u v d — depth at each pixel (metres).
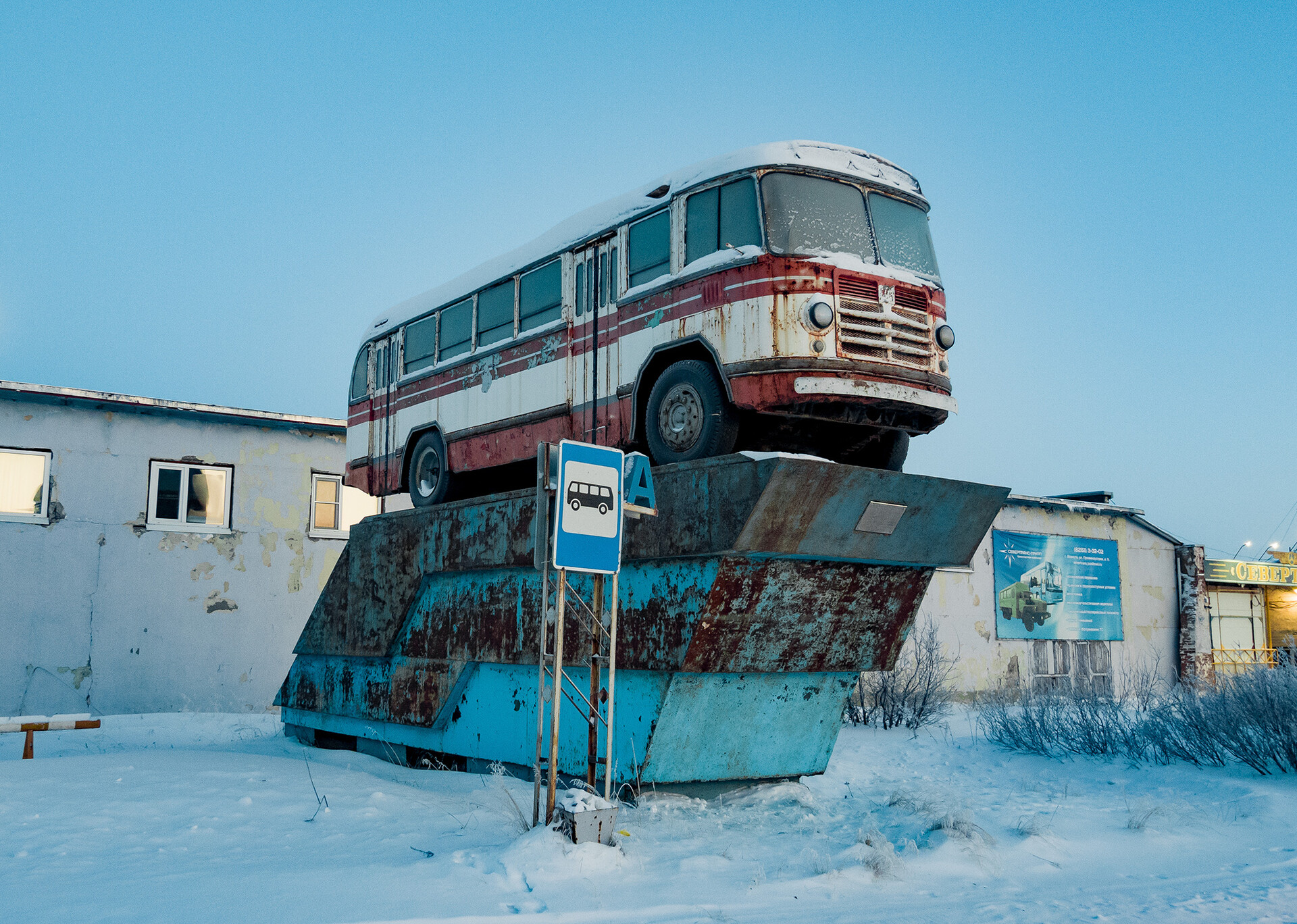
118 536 16.64
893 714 15.20
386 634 11.26
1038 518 21.78
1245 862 7.02
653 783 8.34
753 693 8.62
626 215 9.12
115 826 6.62
